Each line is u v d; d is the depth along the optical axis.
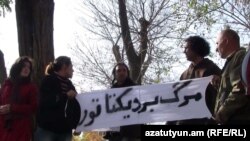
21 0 6.73
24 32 6.68
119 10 13.75
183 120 4.69
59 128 4.99
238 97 3.81
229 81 3.97
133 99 4.95
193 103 4.62
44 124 4.98
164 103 4.79
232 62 3.96
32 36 6.66
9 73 4.95
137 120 4.89
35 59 6.57
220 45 4.11
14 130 4.80
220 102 4.02
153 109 4.83
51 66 5.13
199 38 4.64
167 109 4.75
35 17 6.69
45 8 6.70
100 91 5.09
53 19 6.83
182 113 4.66
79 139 12.80
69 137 5.07
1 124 4.85
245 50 3.95
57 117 4.98
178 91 4.71
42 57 6.59
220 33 4.13
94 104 5.09
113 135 5.22
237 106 3.82
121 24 13.73
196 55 4.62
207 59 4.65
